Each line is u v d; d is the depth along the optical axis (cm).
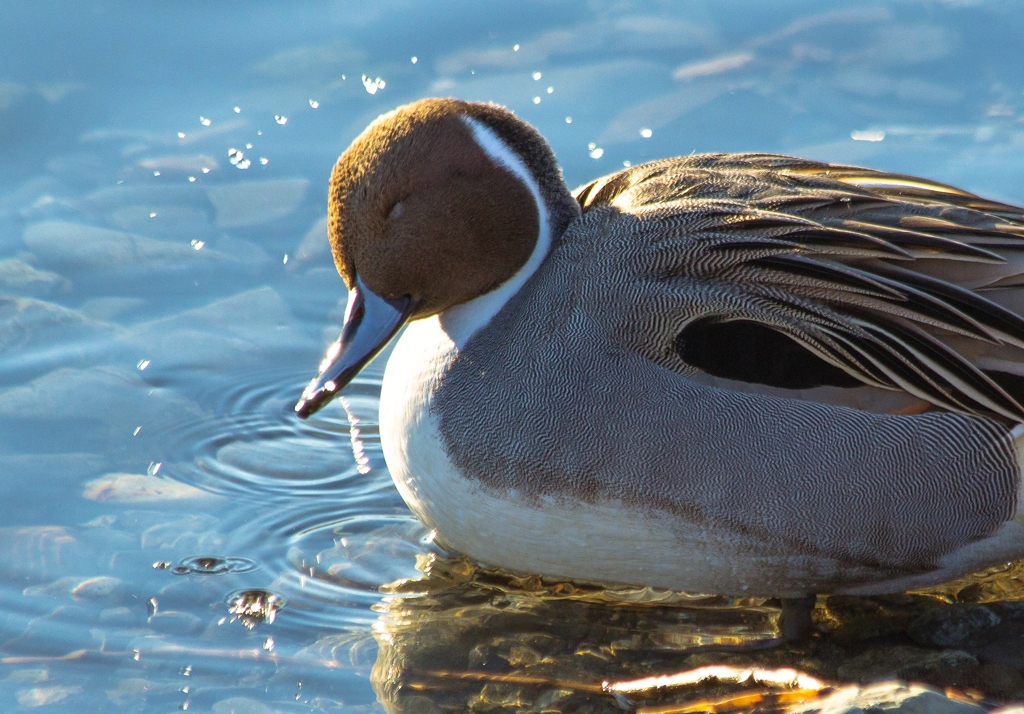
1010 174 1227
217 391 1060
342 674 773
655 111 1327
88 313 1126
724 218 805
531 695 764
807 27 1434
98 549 878
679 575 820
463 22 1447
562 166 1256
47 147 1295
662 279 793
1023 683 766
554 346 795
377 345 815
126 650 786
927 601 854
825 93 1347
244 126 1320
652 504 778
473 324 830
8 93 1334
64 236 1199
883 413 777
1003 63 1373
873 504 778
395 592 854
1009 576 875
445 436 809
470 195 808
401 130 805
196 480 962
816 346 778
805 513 777
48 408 1025
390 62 1390
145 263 1180
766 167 887
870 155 1262
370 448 1014
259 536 902
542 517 796
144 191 1251
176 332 1114
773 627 830
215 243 1204
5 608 817
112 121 1324
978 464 782
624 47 1412
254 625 814
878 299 780
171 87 1359
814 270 782
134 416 1024
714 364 780
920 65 1375
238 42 1413
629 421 774
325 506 943
